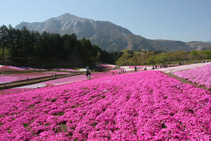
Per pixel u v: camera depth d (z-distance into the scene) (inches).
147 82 738.2
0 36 2987.2
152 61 4985.2
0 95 861.2
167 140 273.7
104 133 327.6
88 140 309.0
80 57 4670.3
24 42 3223.4
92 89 711.7
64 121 421.7
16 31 3233.3
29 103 584.1
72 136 339.0
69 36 4798.2
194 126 308.3
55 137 330.0
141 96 529.0
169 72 1172.5
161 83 684.1
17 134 358.9
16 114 503.2
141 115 378.0
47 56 3784.5
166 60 4729.3
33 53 3363.7
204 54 4658.0
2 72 1948.8
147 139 285.6
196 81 716.7
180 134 287.3
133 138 294.5
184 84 626.5
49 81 1464.1
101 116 406.3
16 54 3051.2
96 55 5457.7
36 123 408.5
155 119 349.1
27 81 1397.6
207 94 482.9
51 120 419.5
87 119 400.2
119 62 6102.4
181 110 384.8
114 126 358.9
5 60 2935.5
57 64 3580.2
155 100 466.9
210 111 370.0
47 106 541.6
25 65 2906.0
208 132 289.1
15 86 1189.1
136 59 5506.9
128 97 552.4
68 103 550.9
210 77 705.6
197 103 421.7
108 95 593.3
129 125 347.6
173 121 336.8
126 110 418.9
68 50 4131.4
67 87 833.5
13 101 632.4
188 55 4899.1
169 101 450.0
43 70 2416.3
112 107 460.1
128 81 820.0
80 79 1569.9
